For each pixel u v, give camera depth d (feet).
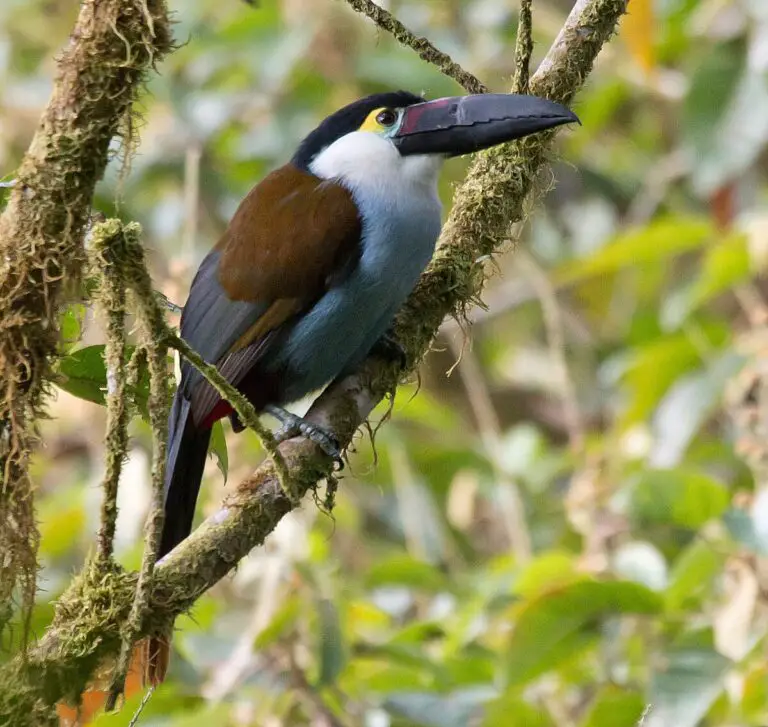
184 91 39.96
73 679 18.90
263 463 20.76
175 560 19.44
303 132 39.75
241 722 26.55
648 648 28.86
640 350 38.06
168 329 17.97
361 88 40.22
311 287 24.86
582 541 36.32
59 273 18.48
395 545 39.50
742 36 36.04
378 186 25.18
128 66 18.30
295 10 39.14
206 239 40.63
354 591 31.89
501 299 45.21
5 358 18.54
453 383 46.60
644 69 33.91
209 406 23.58
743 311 42.06
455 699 28.43
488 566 35.53
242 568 28.12
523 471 38.17
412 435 40.86
